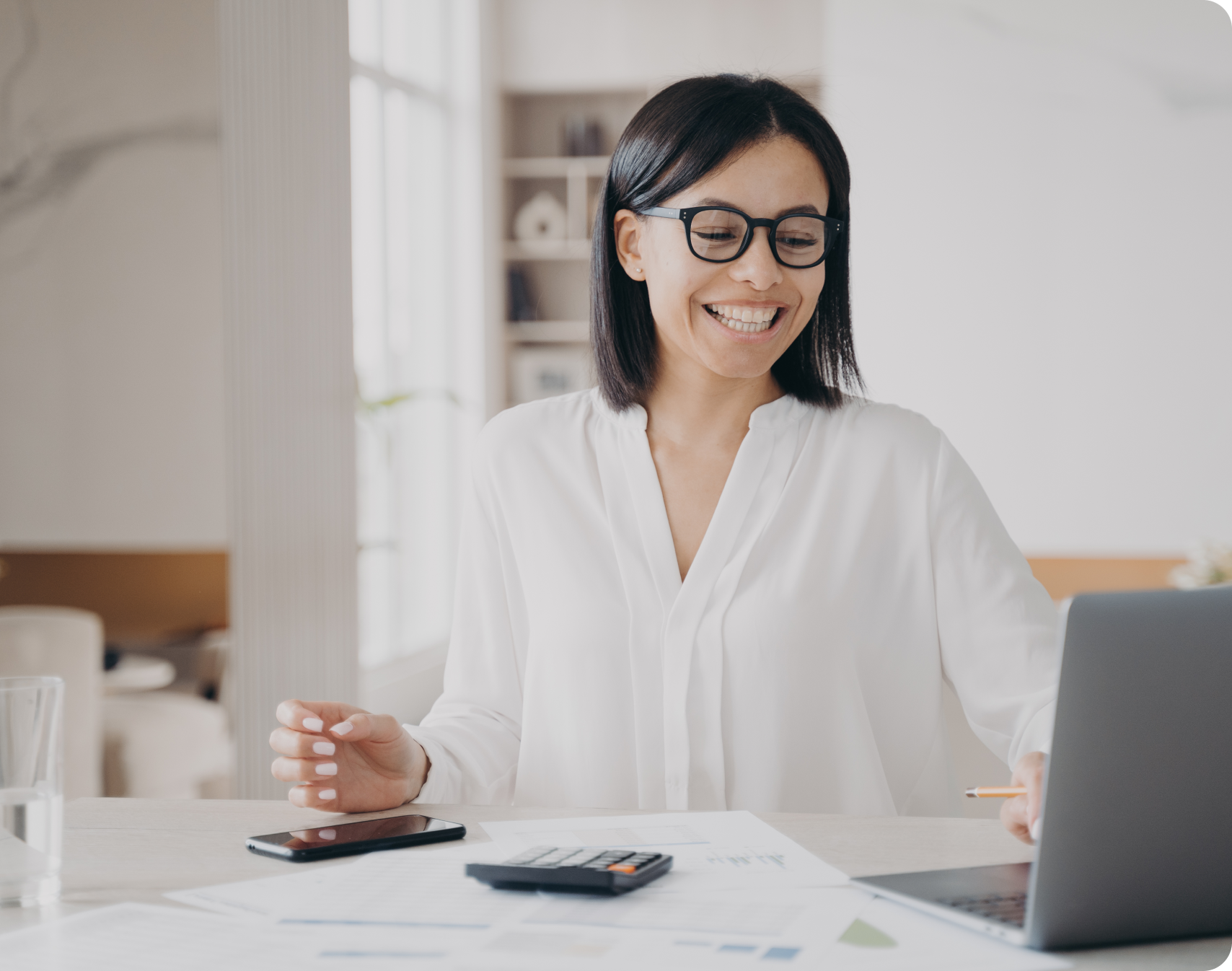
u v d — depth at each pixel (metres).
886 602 1.41
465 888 0.87
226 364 2.58
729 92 1.33
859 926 0.78
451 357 5.86
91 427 2.58
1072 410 5.13
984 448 5.20
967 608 1.38
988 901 0.80
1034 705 1.28
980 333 5.18
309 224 2.95
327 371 3.05
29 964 0.74
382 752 1.13
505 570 1.49
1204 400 5.05
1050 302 5.13
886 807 1.37
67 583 2.58
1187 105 5.01
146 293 2.56
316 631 2.98
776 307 1.32
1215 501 5.05
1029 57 5.10
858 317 5.27
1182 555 5.08
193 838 1.02
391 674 4.90
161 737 2.59
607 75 5.92
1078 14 5.06
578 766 1.39
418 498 5.54
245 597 2.66
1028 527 5.18
